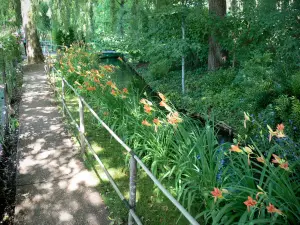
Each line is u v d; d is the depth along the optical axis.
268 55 7.19
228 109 7.05
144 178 3.45
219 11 9.26
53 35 18.86
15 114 6.16
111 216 2.79
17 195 3.11
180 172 2.94
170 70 12.30
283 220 2.27
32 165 3.77
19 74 10.65
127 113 4.68
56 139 4.64
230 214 2.44
